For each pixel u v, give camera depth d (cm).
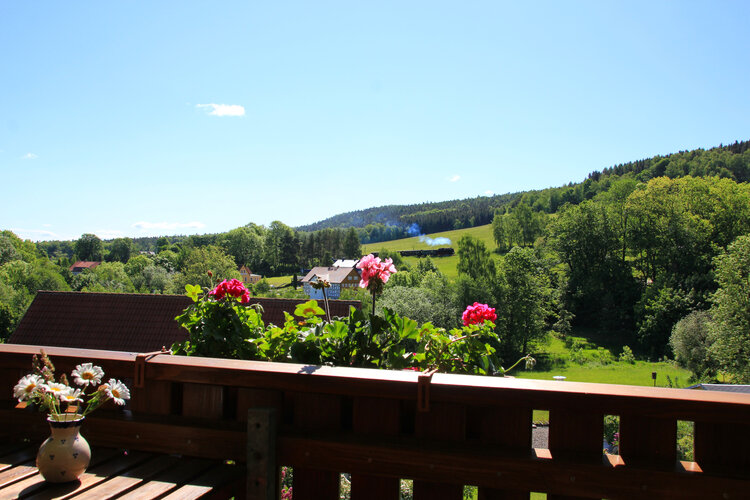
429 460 145
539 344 4212
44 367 169
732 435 131
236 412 175
